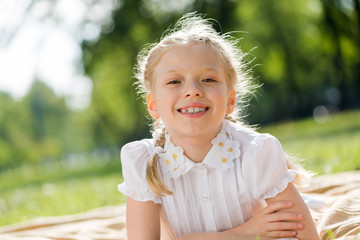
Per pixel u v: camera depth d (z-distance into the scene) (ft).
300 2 79.10
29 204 22.94
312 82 100.53
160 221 7.70
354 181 12.80
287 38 80.02
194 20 9.69
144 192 7.14
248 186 7.00
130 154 7.38
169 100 6.93
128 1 65.67
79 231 10.66
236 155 7.06
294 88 89.61
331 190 12.26
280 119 97.30
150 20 66.23
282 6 77.82
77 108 170.81
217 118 6.88
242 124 8.37
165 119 7.10
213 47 7.19
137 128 97.71
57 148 167.94
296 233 6.77
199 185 7.14
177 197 7.23
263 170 6.91
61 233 10.52
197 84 6.81
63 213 18.15
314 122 70.79
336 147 25.93
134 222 7.23
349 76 90.07
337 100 121.80
